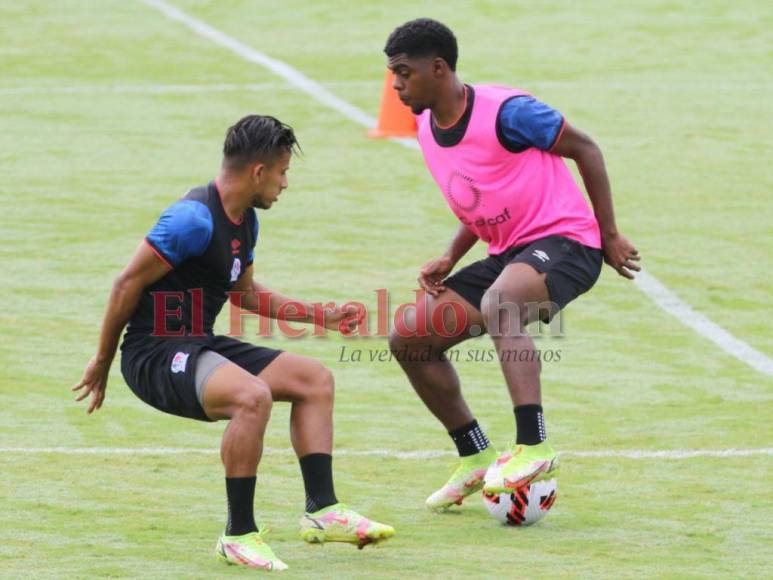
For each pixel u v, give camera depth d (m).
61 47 71.62
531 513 20.38
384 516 21.20
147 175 48.16
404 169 50.09
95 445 25.02
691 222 43.81
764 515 20.98
